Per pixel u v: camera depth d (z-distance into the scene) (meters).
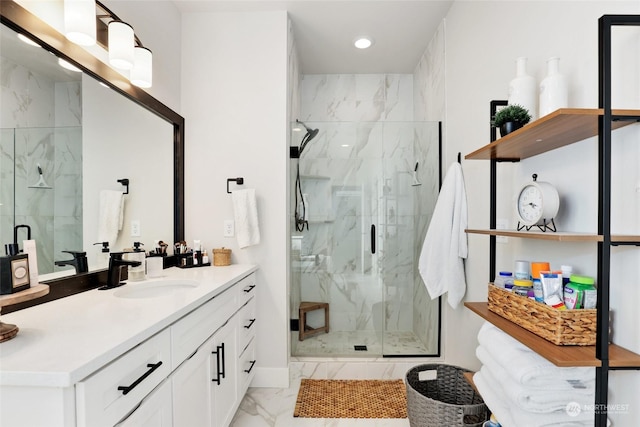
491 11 1.72
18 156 1.11
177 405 1.13
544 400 0.98
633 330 0.90
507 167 1.58
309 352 2.51
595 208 1.04
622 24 0.83
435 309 2.53
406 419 1.85
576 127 0.95
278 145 2.25
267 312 2.25
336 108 3.34
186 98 2.27
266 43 2.26
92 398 0.73
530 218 1.15
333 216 2.71
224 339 1.59
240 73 2.27
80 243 1.39
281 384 2.23
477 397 1.84
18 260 0.93
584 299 0.97
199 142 2.27
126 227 1.70
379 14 2.32
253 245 2.24
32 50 1.16
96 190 1.49
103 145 1.54
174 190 2.18
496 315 1.32
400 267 2.71
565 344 0.94
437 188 2.56
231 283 1.65
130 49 1.46
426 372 1.93
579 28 1.11
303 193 2.68
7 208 1.07
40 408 0.69
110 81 1.55
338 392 2.14
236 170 2.26
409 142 2.65
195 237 2.27
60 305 1.16
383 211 2.70
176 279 1.68
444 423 1.48
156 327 0.97
